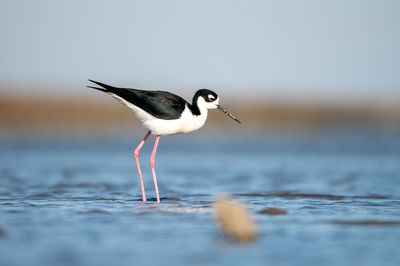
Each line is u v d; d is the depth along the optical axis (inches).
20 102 2007.9
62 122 1813.5
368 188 608.4
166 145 1249.4
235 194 557.9
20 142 1248.8
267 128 1768.0
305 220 401.1
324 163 900.0
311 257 305.6
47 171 761.6
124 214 422.0
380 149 1138.7
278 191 582.6
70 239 339.6
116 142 1293.1
